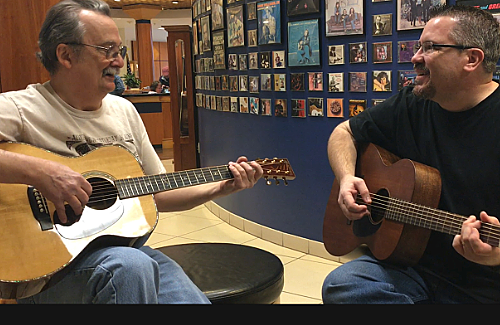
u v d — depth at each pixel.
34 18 2.16
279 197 3.52
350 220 1.83
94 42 1.56
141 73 13.24
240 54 3.77
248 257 2.06
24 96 1.57
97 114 1.69
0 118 1.49
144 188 1.59
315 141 3.20
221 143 4.29
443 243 1.58
